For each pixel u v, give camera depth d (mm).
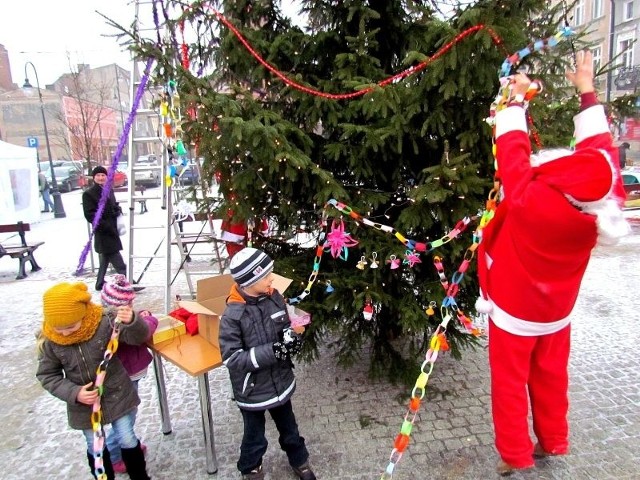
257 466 2730
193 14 3074
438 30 2664
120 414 2475
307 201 3420
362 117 3273
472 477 2732
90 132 22484
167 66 2682
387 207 3510
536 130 2920
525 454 2430
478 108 2895
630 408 3305
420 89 2779
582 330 4672
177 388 3934
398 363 3781
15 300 6574
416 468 2828
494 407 2477
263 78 3377
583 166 1891
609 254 7527
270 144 2670
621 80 14633
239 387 2521
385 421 3318
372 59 3146
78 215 15023
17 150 9398
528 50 2227
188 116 2824
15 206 9414
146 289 6812
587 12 19328
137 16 3689
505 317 2318
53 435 3389
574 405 3369
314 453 3002
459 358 3621
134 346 2785
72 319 2199
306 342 3494
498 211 2316
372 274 3344
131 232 5477
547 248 2066
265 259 2455
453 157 2959
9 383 4180
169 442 3188
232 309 2486
